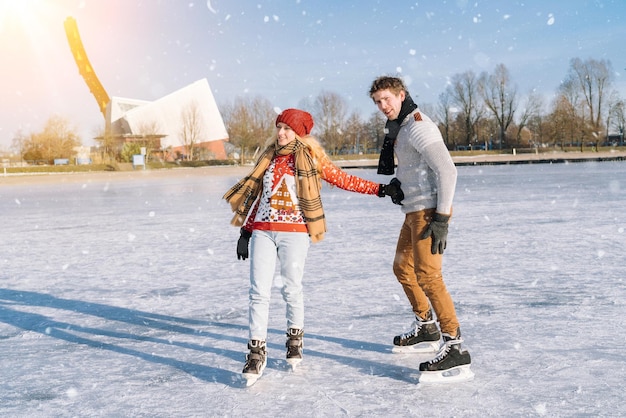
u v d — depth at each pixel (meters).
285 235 3.40
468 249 7.66
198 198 18.97
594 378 3.14
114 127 84.44
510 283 5.61
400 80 3.36
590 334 3.94
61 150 69.81
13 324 4.70
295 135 3.42
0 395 3.16
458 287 5.50
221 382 3.27
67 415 2.87
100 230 11.17
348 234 9.53
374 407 2.84
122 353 3.87
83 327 4.57
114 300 5.47
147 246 8.91
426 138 3.22
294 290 3.44
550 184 20.12
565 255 7.02
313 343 3.95
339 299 5.18
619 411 2.71
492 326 4.20
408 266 3.63
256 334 3.27
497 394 2.96
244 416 2.78
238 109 75.81
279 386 3.18
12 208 17.30
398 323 4.39
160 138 80.94
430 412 2.76
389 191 3.41
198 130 81.88
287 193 3.41
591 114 63.88
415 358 3.60
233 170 52.16
